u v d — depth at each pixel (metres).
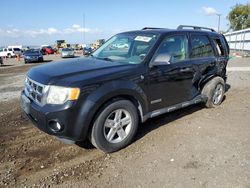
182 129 4.96
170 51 4.87
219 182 3.26
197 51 5.54
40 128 3.81
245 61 19.55
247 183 3.23
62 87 3.58
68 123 3.57
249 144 4.29
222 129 4.94
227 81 10.08
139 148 4.20
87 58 5.02
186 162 3.74
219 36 6.40
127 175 3.45
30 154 4.07
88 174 3.49
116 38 5.44
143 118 4.43
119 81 3.96
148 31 5.09
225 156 3.90
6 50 50.06
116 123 4.04
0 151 4.16
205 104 6.12
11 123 5.44
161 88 4.64
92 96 3.66
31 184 3.29
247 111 6.02
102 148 3.95
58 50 63.56
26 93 4.22
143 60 4.40
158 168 3.60
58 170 3.60
